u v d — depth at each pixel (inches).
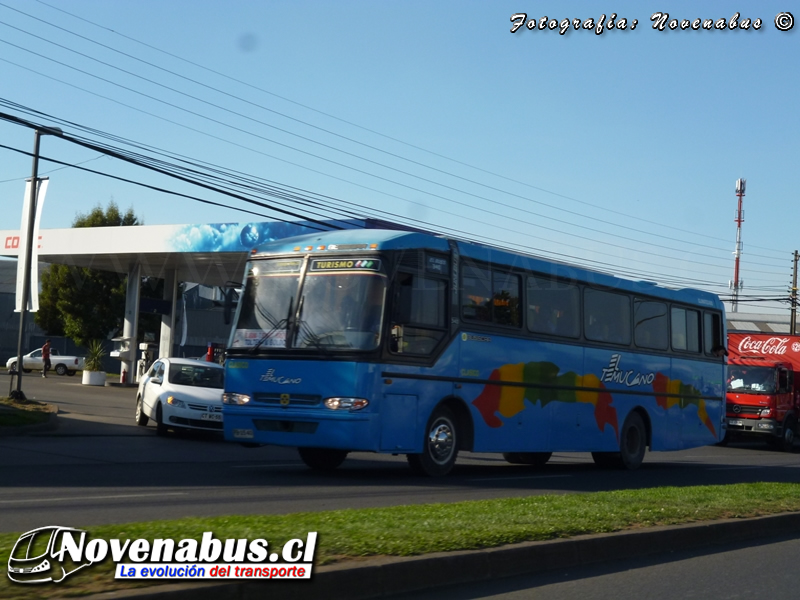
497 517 359.9
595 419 716.0
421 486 535.8
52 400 1219.2
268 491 482.0
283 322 563.5
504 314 634.2
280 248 585.0
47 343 1968.5
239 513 389.7
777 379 1266.0
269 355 561.9
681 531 375.9
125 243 1464.1
